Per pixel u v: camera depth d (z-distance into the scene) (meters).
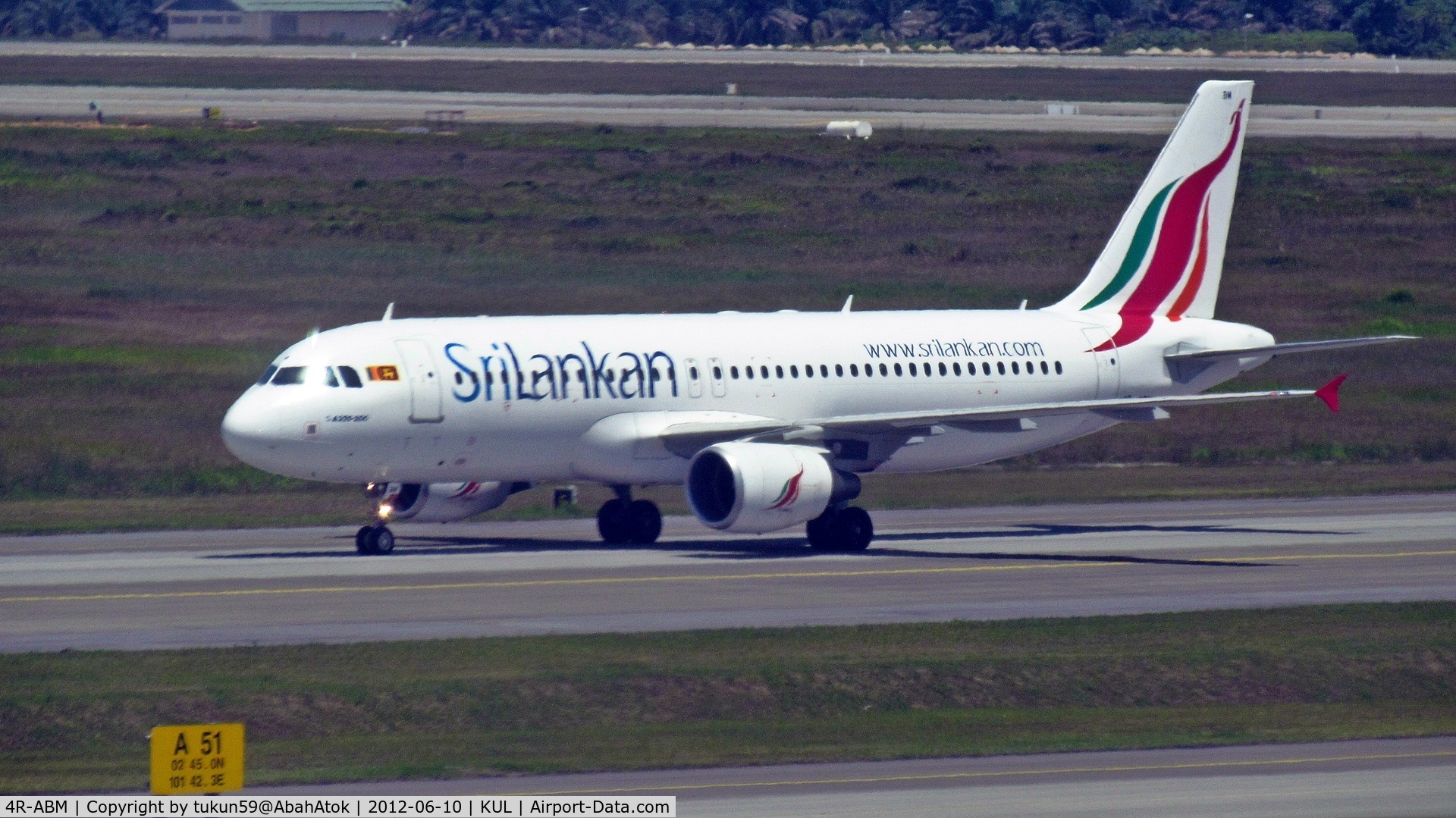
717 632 111.38
